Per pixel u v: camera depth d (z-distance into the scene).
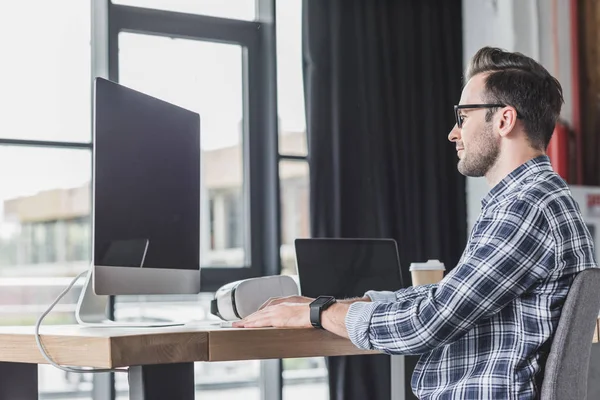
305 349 1.63
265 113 3.54
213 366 3.46
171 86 3.41
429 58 3.73
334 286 2.67
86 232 3.23
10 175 3.11
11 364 1.87
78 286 3.20
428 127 3.70
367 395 3.38
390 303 1.58
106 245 1.71
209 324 1.87
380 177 3.56
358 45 3.58
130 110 1.83
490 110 1.67
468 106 1.70
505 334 1.54
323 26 3.54
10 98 3.13
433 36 3.76
